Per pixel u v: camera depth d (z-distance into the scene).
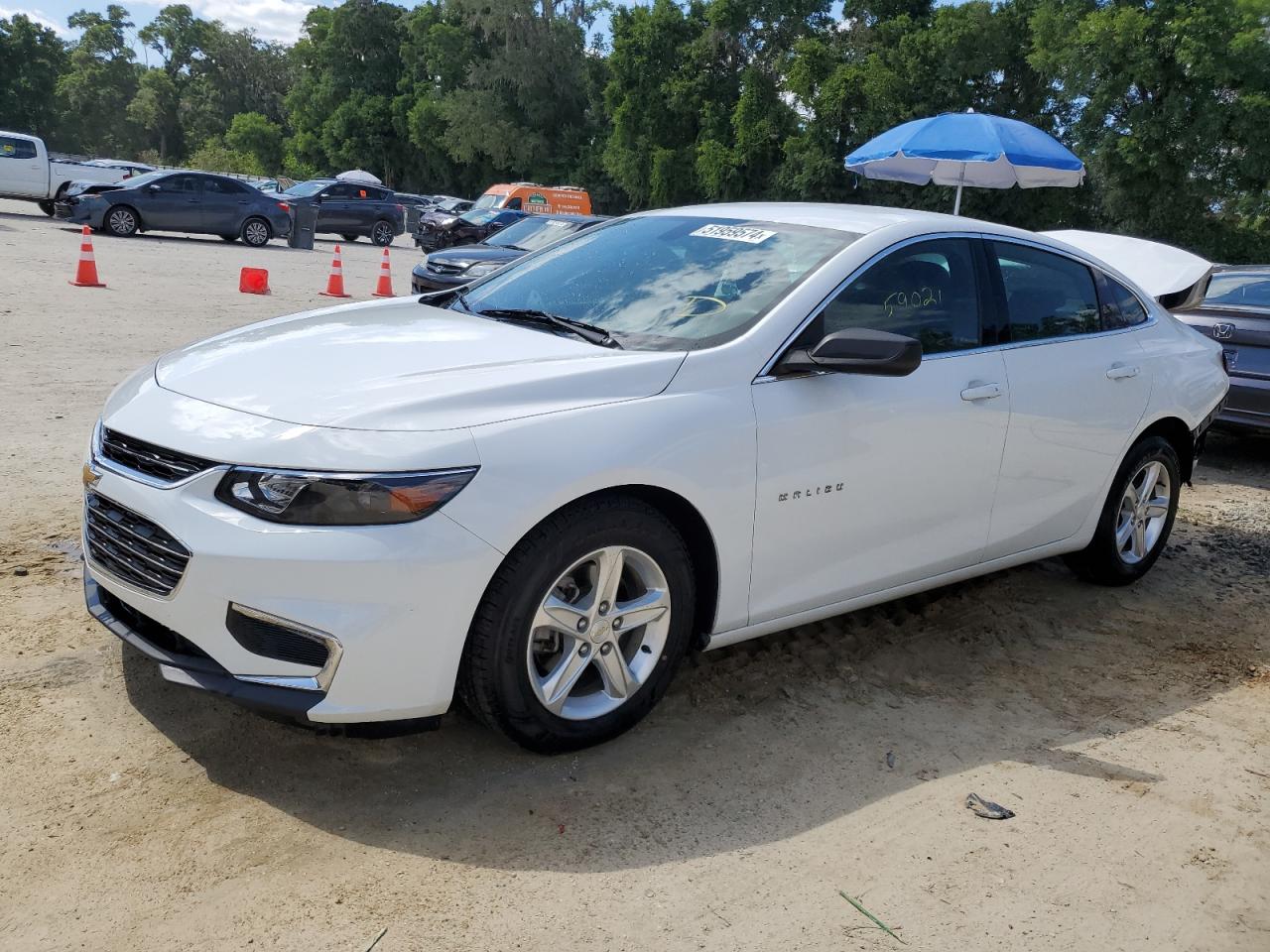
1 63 89.44
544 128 62.06
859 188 40.06
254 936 2.25
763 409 3.18
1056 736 3.46
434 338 3.32
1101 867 2.74
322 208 30.50
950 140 9.48
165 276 15.73
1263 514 6.49
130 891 2.36
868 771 3.14
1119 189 32.12
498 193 32.25
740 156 43.75
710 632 3.25
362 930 2.29
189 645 2.72
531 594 2.77
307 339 3.33
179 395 2.96
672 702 3.45
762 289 3.45
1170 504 4.97
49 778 2.73
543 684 2.91
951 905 2.53
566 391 2.92
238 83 112.06
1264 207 30.05
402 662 2.61
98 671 3.29
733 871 2.60
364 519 2.55
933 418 3.62
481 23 59.81
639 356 3.12
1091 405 4.28
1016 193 36.69
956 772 3.18
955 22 36.97
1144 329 4.74
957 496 3.82
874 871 2.65
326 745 3.02
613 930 2.35
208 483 2.62
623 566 3.01
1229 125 29.42
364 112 70.69
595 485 2.80
